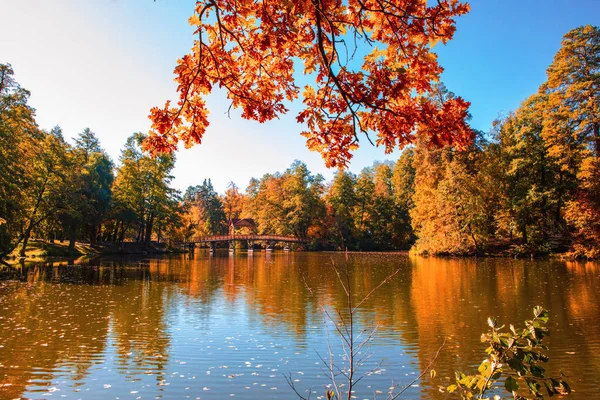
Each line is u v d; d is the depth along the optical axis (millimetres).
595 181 24891
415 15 3363
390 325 10156
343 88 3514
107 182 41250
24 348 8258
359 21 3539
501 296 14109
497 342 3027
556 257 29500
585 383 6223
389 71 3350
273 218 65500
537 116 30641
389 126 3549
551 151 26766
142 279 20078
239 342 8789
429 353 7898
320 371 7023
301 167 65312
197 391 6145
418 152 41188
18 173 25734
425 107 3482
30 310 12031
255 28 3795
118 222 45938
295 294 15469
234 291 16250
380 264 30125
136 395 5980
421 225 42500
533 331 2961
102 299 14039
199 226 83562
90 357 7723
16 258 29812
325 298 14438
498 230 33875
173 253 49656
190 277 21359
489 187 32500
